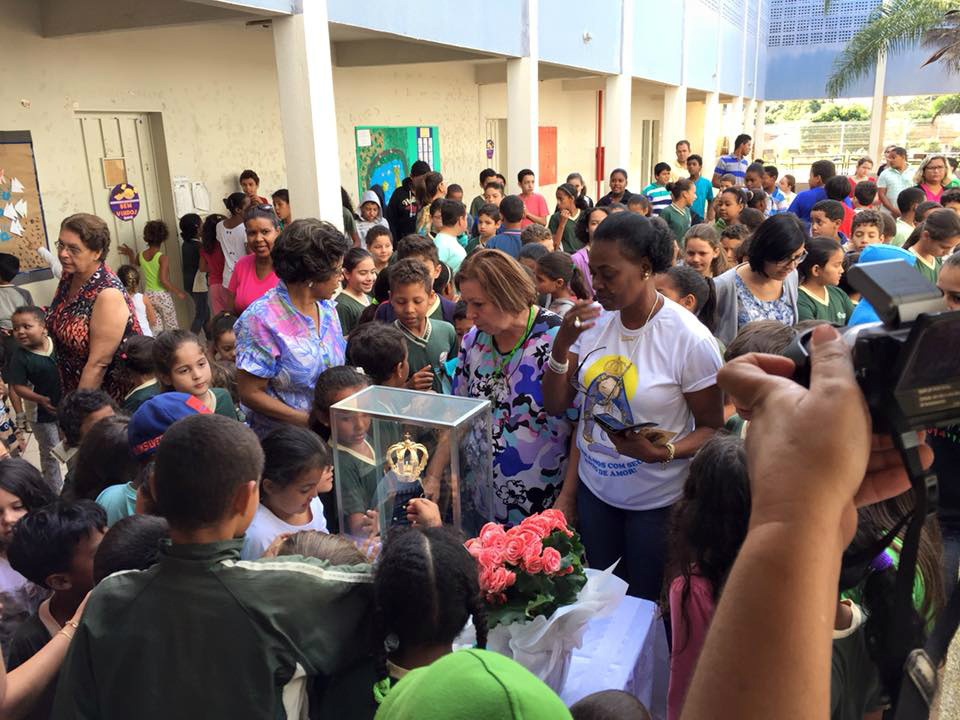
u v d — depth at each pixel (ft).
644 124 65.10
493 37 24.85
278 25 16.21
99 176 21.33
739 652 1.58
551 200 49.44
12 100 18.53
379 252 16.15
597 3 33.65
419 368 10.60
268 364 9.08
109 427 8.02
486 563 5.16
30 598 6.93
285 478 6.07
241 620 4.21
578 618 5.25
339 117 30.19
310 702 4.54
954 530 5.69
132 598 4.37
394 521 6.05
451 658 2.82
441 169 37.86
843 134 81.76
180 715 4.21
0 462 7.29
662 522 7.77
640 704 4.61
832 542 1.59
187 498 4.26
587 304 7.42
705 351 7.45
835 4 75.92
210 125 24.53
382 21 18.74
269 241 12.86
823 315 12.12
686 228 24.88
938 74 66.69
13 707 5.05
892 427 1.65
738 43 66.39
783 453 1.67
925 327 1.57
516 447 8.53
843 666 4.04
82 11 18.37
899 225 20.01
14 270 16.24
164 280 21.57
